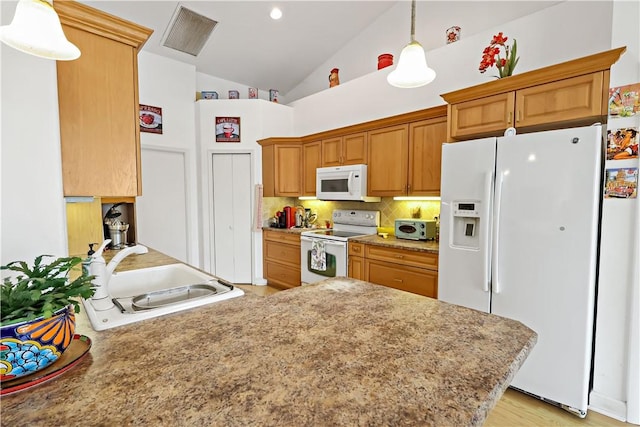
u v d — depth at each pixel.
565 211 1.67
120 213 2.83
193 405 0.55
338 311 1.05
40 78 1.06
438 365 0.70
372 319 0.98
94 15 1.29
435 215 3.10
